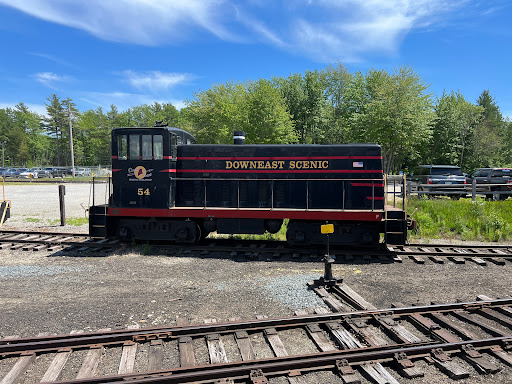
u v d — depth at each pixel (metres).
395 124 27.22
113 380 3.43
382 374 3.60
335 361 3.76
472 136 40.94
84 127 72.31
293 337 4.43
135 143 9.05
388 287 6.25
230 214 8.86
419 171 20.92
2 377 3.57
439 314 5.00
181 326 4.54
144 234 9.33
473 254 8.20
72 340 4.12
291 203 9.26
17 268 7.34
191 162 9.48
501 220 11.21
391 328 4.55
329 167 9.08
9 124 88.88
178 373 3.58
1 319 4.93
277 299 5.59
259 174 9.30
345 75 45.06
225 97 31.27
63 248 9.17
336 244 8.83
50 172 47.84
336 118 41.47
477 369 3.75
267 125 29.67
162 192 9.01
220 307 5.32
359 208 8.95
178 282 6.50
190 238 9.20
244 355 3.92
